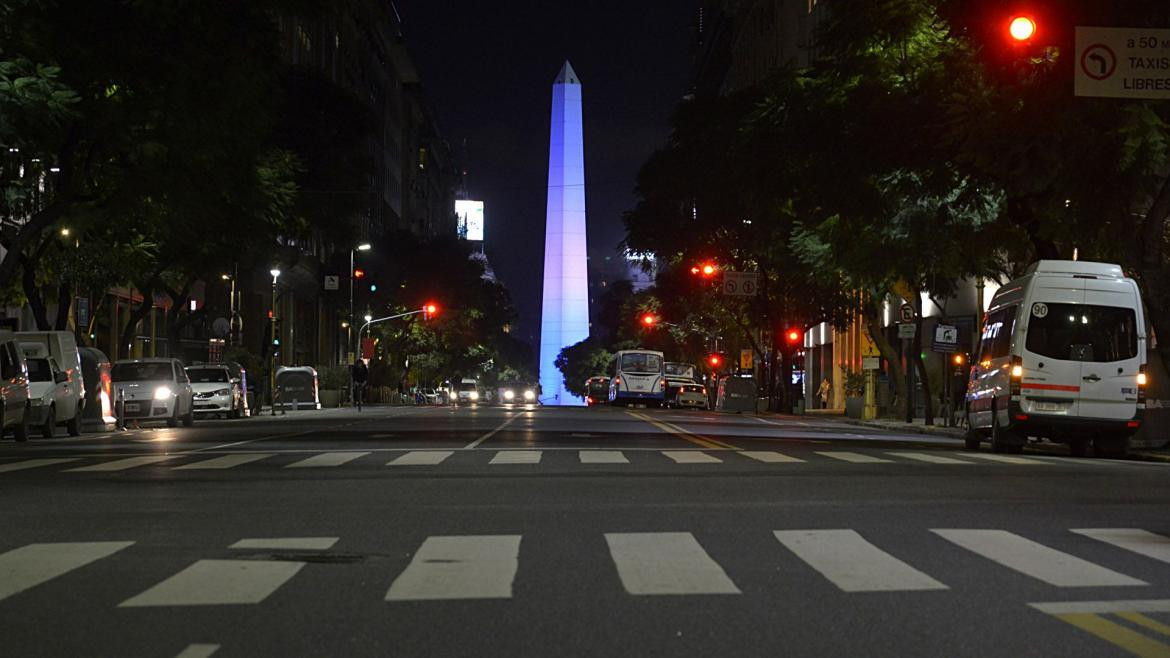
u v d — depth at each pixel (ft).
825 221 118.11
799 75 115.03
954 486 52.60
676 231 218.18
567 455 71.51
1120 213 82.07
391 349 330.95
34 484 53.06
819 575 29.45
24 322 160.76
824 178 102.47
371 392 323.98
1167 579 29.14
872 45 99.50
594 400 373.81
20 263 120.37
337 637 22.57
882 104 96.94
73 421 106.93
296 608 25.34
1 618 24.35
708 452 75.66
